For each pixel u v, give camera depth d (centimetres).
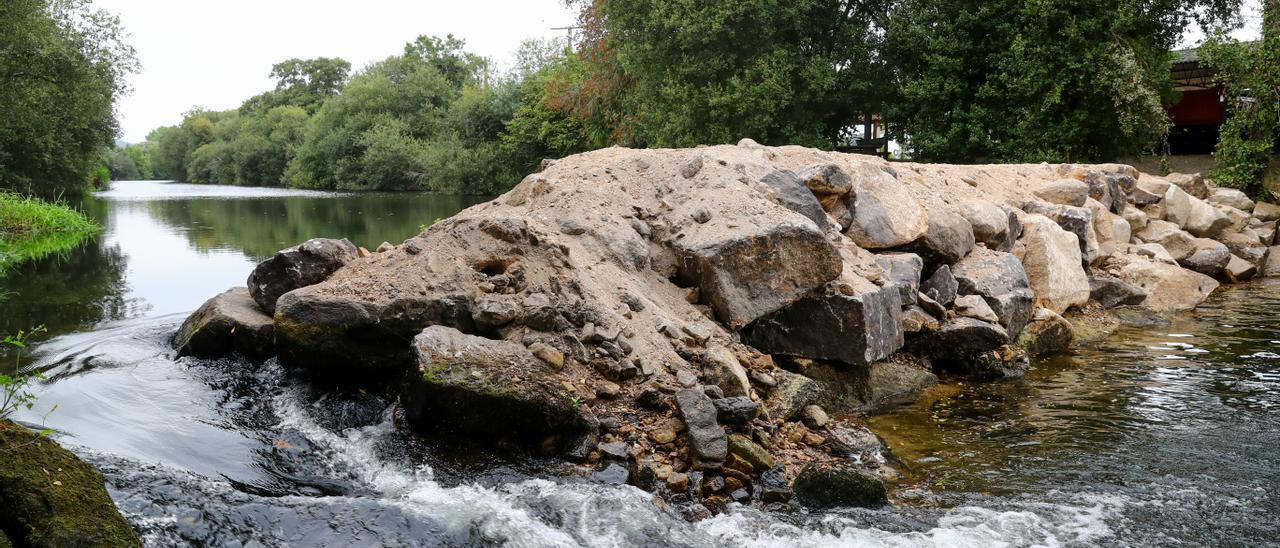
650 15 2605
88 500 409
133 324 962
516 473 550
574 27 3278
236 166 7644
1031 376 874
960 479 595
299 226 2308
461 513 488
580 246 784
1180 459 629
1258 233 1834
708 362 657
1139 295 1227
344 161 5909
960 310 934
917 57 2545
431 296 667
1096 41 2283
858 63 2556
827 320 779
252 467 552
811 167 976
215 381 696
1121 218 1473
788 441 630
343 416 631
